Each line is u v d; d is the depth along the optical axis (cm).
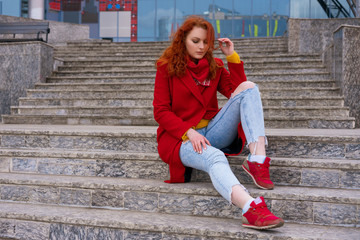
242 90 239
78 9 1634
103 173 289
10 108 655
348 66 541
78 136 321
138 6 1647
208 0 1595
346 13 1363
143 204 251
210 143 255
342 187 250
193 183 260
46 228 236
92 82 735
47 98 624
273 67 731
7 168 309
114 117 525
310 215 227
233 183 212
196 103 250
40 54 703
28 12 1548
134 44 1110
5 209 250
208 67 251
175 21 1625
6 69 709
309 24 920
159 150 255
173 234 215
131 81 727
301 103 548
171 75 246
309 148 279
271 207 232
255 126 234
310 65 750
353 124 455
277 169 260
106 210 252
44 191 269
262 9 1555
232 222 224
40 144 329
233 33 1570
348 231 211
